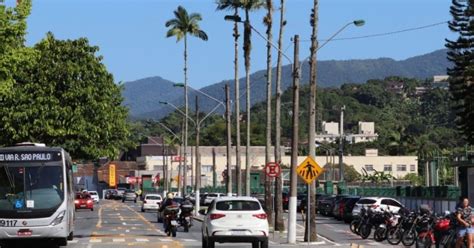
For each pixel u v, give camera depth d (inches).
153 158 6914.4
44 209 1209.4
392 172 6171.3
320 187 4849.9
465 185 2218.3
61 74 2030.0
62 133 2021.4
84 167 6737.2
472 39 3034.0
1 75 1294.3
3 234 1197.7
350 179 5753.0
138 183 6427.2
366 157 6210.6
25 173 1218.0
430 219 1226.0
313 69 1478.8
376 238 1518.2
